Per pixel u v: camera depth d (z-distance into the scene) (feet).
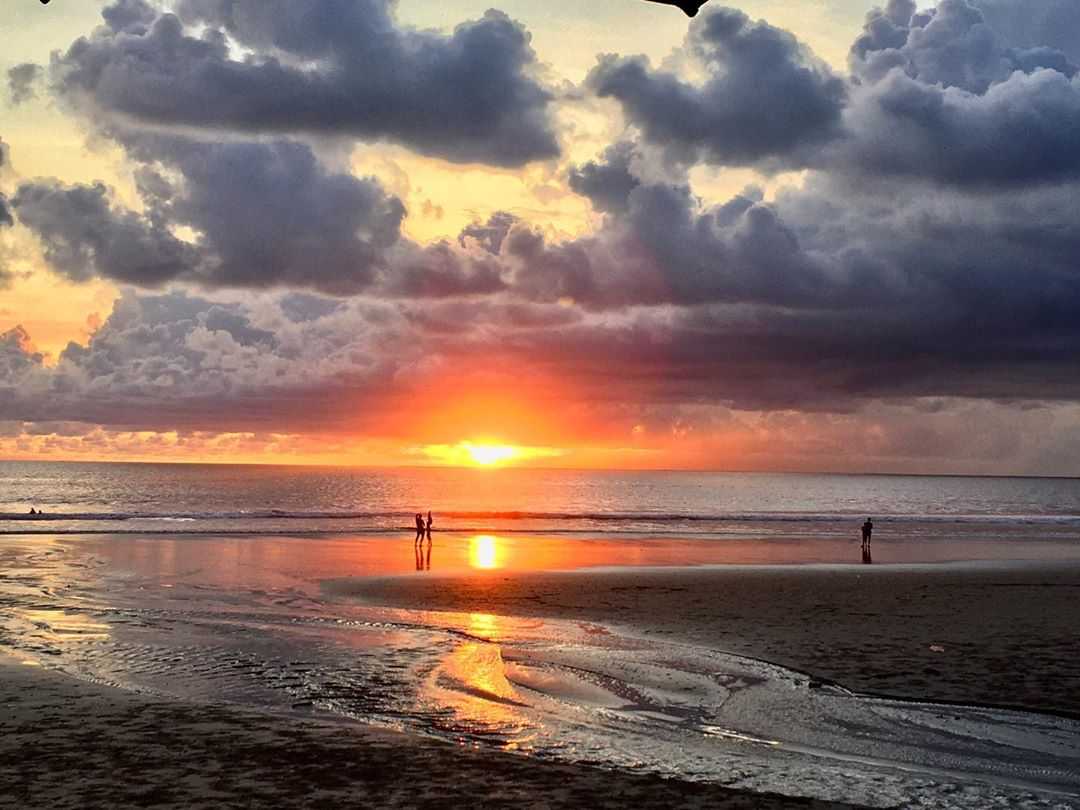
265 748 36.91
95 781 32.42
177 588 97.35
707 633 71.05
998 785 36.40
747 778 33.99
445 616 79.77
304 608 84.02
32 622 73.10
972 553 168.55
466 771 34.06
